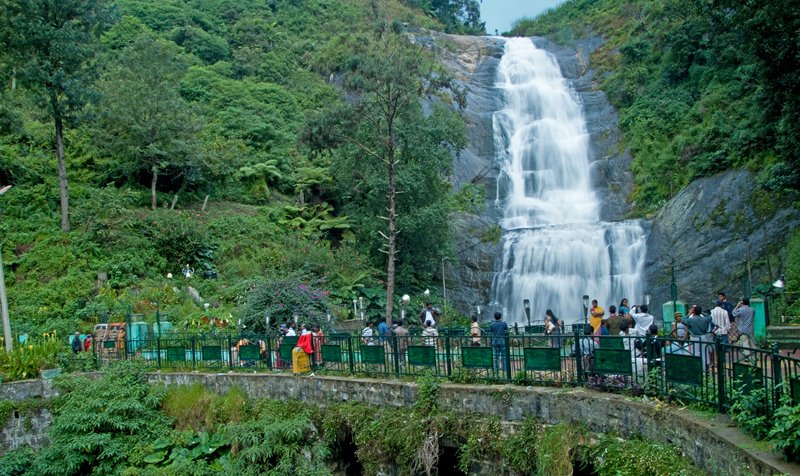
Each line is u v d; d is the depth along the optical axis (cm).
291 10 6744
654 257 3170
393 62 2453
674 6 4388
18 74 3092
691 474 840
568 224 3550
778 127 2133
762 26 1853
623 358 1064
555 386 1173
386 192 2973
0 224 3136
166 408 1781
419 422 1260
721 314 1446
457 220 3684
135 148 3516
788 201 2794
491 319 3344
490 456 1160
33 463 1691
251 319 2431
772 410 772
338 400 1494
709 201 3108
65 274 2917
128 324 2327
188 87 4894
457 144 3159
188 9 6312
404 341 1538
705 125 3662
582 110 4809
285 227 3747
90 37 3250
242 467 1460
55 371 1983
